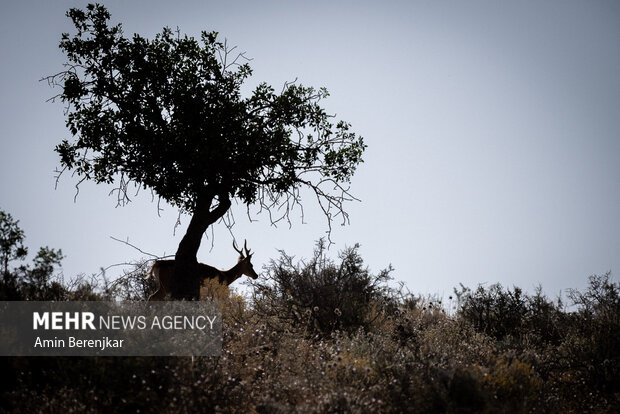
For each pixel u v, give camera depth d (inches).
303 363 323.9
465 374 294.7
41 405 246.2
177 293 472.1
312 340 385.1
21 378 264.2
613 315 430.3
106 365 272.1
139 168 492.7
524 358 374.3
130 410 255.0
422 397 279.6
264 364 322.3
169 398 257.3
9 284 321.7
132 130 485.1
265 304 450.9
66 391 252.4
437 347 373.1
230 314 412.5
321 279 466.0
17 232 340.5
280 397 283.7
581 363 376.8
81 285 345.4
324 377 294.0
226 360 301.3
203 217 493.7
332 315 442.0
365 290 488.1
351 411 259.4
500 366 322.7
